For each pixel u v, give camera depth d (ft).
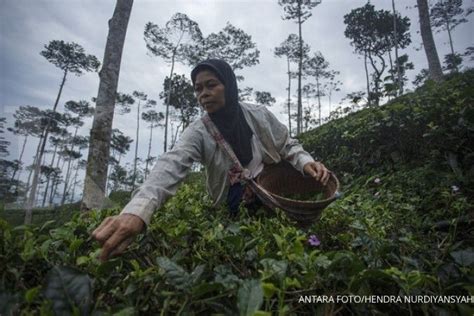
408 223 7.57
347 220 6.14
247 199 6.45
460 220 7.18
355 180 12.83
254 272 3.69
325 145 17.24
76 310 2.40
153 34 85.46
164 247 4.25
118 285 3.18
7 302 2.59
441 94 14.52
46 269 3.48
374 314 3.31
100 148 14.48
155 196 4.49
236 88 6.70
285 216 5.73
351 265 3.27
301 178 6.99
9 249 3.46
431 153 10.68
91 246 4.31
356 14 88.94
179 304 2.82
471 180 8.87
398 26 87.10
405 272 3.59
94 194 13.82
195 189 10.44
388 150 12.80
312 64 116.06
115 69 15.62
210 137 6.47
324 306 3.13
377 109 15.40
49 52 95.40
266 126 6.95
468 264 3.98
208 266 3.67
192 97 103.60
